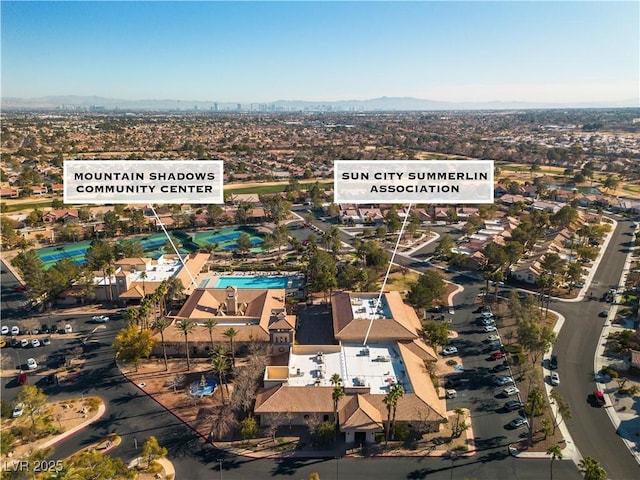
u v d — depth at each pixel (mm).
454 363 117000
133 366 117625
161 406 102375
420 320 138250
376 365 107750
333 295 144375
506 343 126875
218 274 180250
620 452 88188
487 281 154625
